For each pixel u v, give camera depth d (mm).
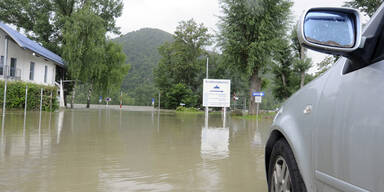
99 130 12484
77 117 21109
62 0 46094
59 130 11781
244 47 30312
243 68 32062
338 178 1973
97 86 46281
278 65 38188
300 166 2410
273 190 2969
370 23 2090
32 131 11047
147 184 4523
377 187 1638
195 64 65000
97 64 40406
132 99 107000
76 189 4184
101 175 5012
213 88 28891
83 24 38875
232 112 35812
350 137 1887
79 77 40094
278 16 30375
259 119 27312
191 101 60469
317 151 2236
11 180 4555
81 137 9930
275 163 2953
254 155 7316
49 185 4344
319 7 2041
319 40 1986
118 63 48750
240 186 4520
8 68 27688
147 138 10336
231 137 11320
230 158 6859
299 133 2533
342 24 2006
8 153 6707
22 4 45094
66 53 38969
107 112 33469
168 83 67812
